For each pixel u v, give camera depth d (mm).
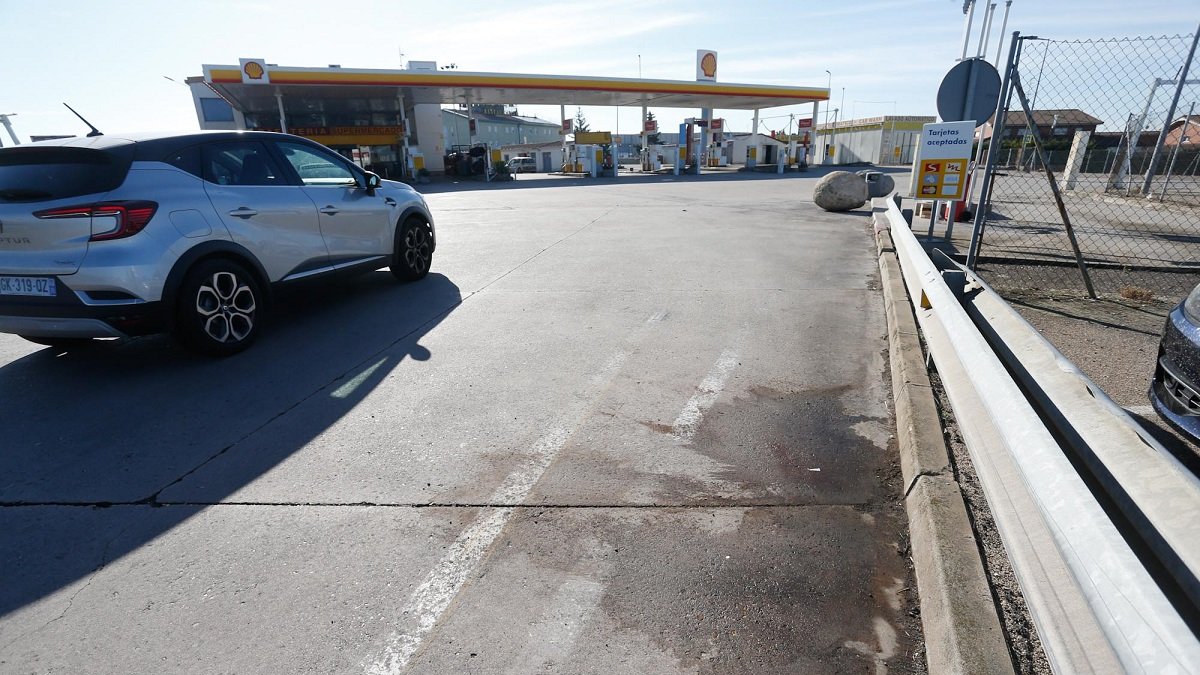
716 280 6988
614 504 2877
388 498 2957
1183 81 14562
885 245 8266
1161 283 6730
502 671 2014
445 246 9578
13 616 2289
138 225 4141
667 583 2377
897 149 51469
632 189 23281
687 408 3820
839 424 3592
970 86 7289
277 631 2191
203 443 3508
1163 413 3217
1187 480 1762
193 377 4441
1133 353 4578
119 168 4207
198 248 4473
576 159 40500
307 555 2578
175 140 4656
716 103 42938
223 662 2070
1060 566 1762
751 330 5223
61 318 4105
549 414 3773
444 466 3225
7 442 3547
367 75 28250
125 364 4703
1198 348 2959
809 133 42344
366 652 2098
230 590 2391
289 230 5305
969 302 4570
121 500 2984
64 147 4117
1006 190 18875
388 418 3766
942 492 2619
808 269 7523
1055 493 1699
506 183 30531
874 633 2131
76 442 3537
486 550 2586
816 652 2061
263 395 4125
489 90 32375
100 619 2268
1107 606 1331
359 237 6133
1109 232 10328
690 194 19938
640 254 8609
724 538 2627
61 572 2510
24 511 2910
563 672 2006
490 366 4543
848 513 2781
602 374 4359
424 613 2260
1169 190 18125
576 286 6812
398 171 35562
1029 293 6309
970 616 1962
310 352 4902
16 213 4004
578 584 2385
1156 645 1166
